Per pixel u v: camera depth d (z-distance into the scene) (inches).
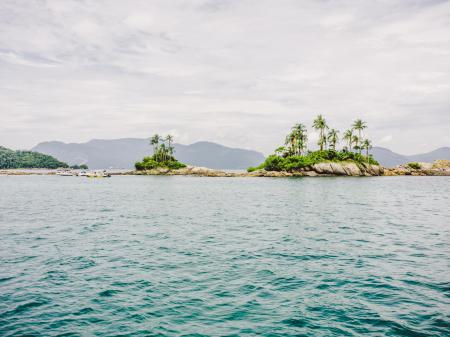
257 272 597.6
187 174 7135.8
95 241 847.7
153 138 7731.3
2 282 545.3
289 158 5964.6
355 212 1396.4
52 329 393.1
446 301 468.8
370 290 511.2
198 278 566.6
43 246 791.1
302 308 450.3
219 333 384.8
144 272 598.5
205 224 1112.8
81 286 529.7
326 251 743.7
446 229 1007.6
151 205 1711.4
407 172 6348.4
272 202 1825.8
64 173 7564.0
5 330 389.4
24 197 2192.4
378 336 376.2
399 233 947.3
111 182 4456.2
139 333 384.8
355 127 6102.4
